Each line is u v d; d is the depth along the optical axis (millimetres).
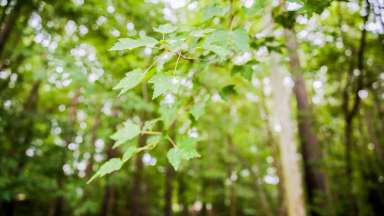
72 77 4312
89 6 4332
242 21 1853
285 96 6082
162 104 1794
